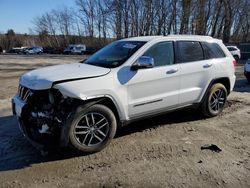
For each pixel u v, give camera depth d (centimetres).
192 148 480
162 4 4991
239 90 1046
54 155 454
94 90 441
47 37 8688
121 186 368
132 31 5572
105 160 438
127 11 5569
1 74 1580
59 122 427
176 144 496
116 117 484
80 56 4472
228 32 4991
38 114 442
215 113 645
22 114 453
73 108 431
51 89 430
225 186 369
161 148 480
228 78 648
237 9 5234
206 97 616
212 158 444
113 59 509
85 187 367
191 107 600
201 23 4703
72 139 432
